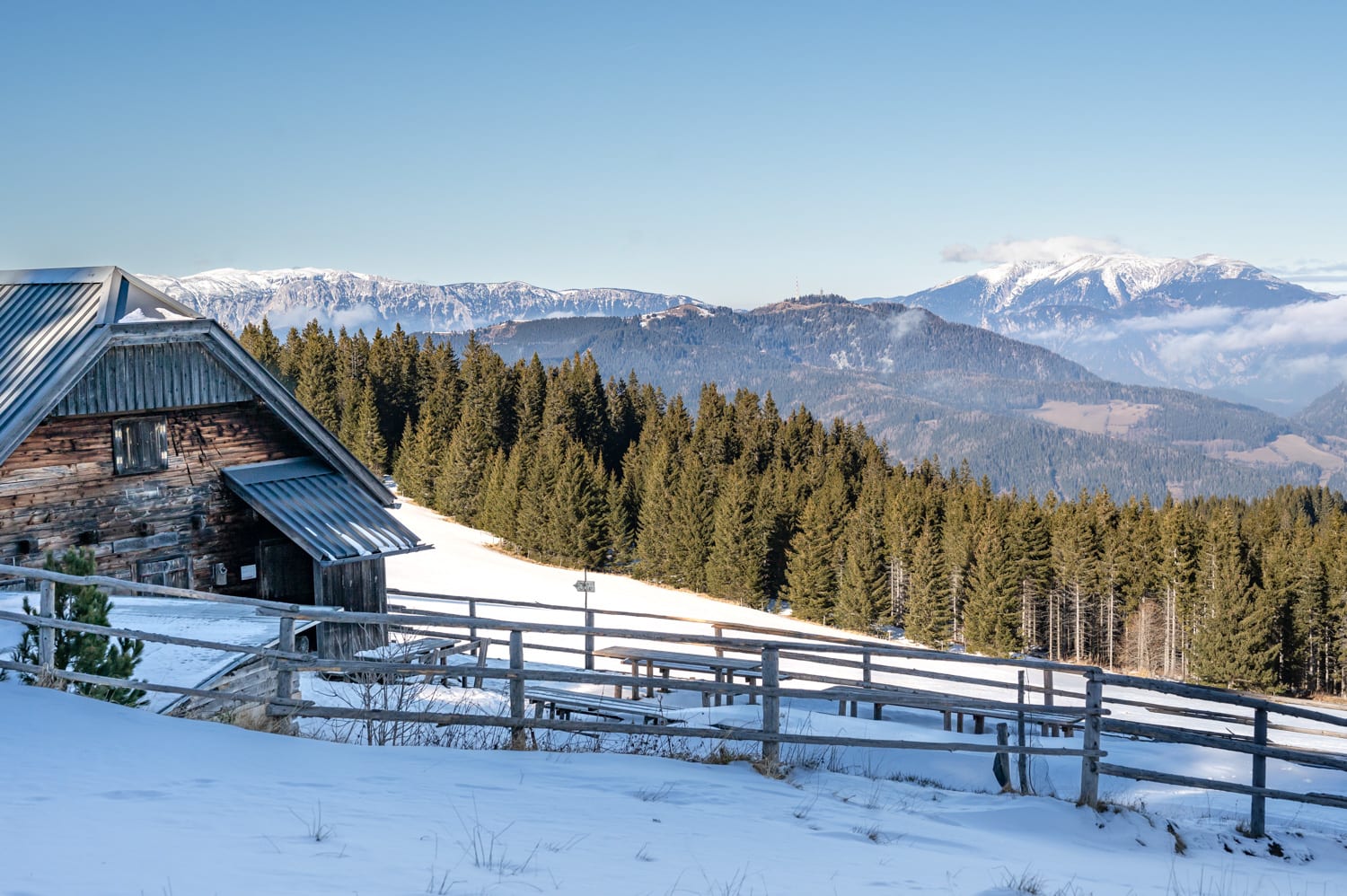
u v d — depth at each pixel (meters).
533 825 7.35
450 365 126.56
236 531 23.48
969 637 83.50
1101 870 8.83
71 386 20.25
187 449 22.78
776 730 10.98
